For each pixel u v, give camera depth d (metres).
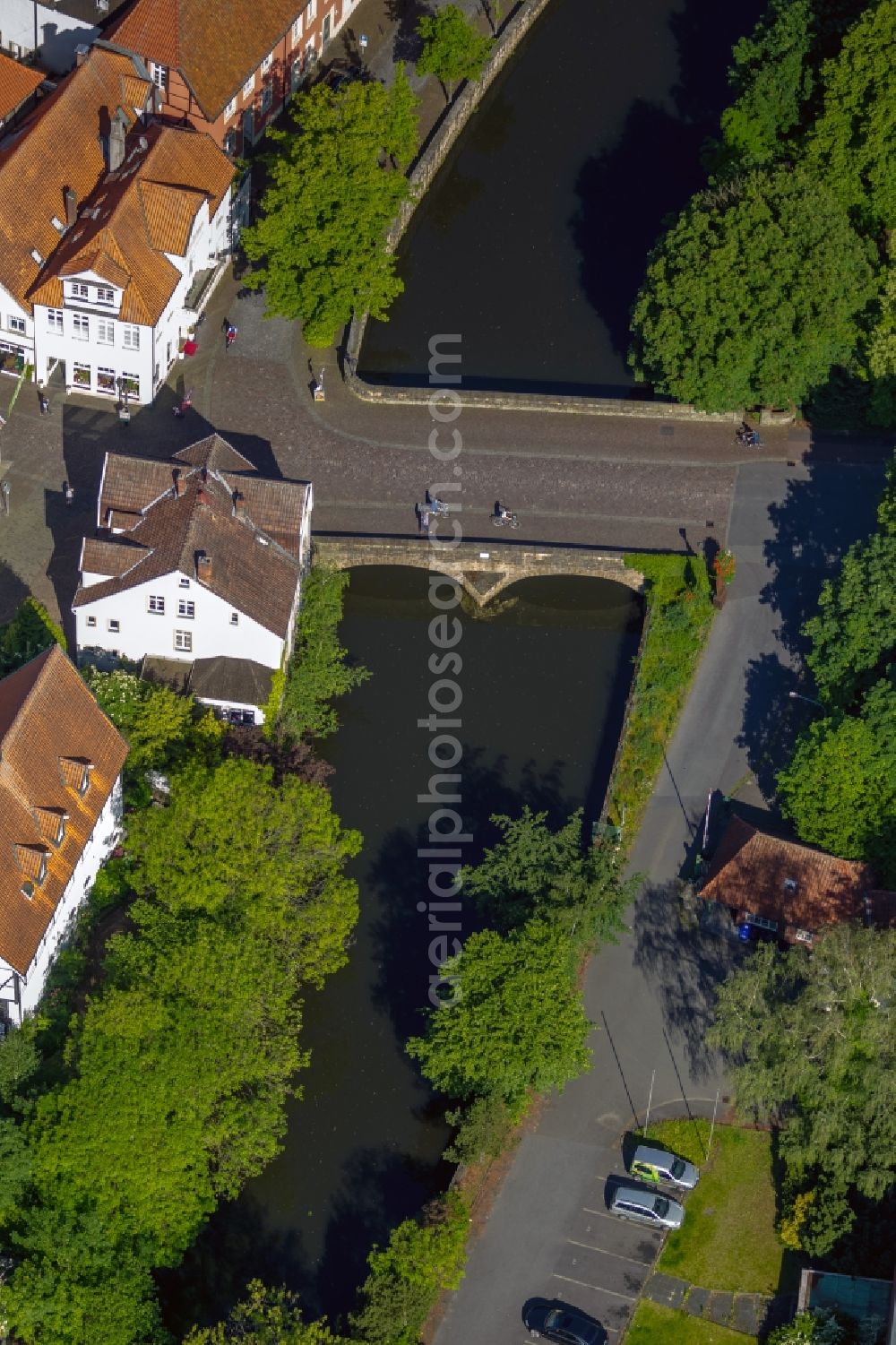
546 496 195.50
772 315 190.38
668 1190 164.25
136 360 193.25
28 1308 149.50
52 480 191.62
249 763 166.25
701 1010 172.62
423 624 192.00
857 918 171.38
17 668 179.38
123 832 174.00
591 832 179.75
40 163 194.12
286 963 166.12
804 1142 160.62
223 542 176.12
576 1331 156.88
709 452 199.50
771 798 182.75
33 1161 153.25
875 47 197.00
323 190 193.75
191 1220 157.38
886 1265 159.88
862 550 182.75
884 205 198.62
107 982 160.88
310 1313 159.88
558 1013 162.25
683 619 188.88
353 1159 166.12
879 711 176.12
